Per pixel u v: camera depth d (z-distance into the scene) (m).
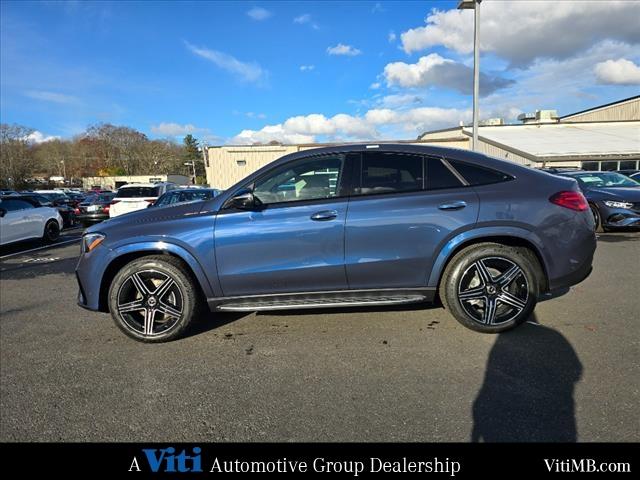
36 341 3.41
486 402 2.28
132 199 12.24
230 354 3.01
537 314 3.57
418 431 2.07
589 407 2.19
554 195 3.05
